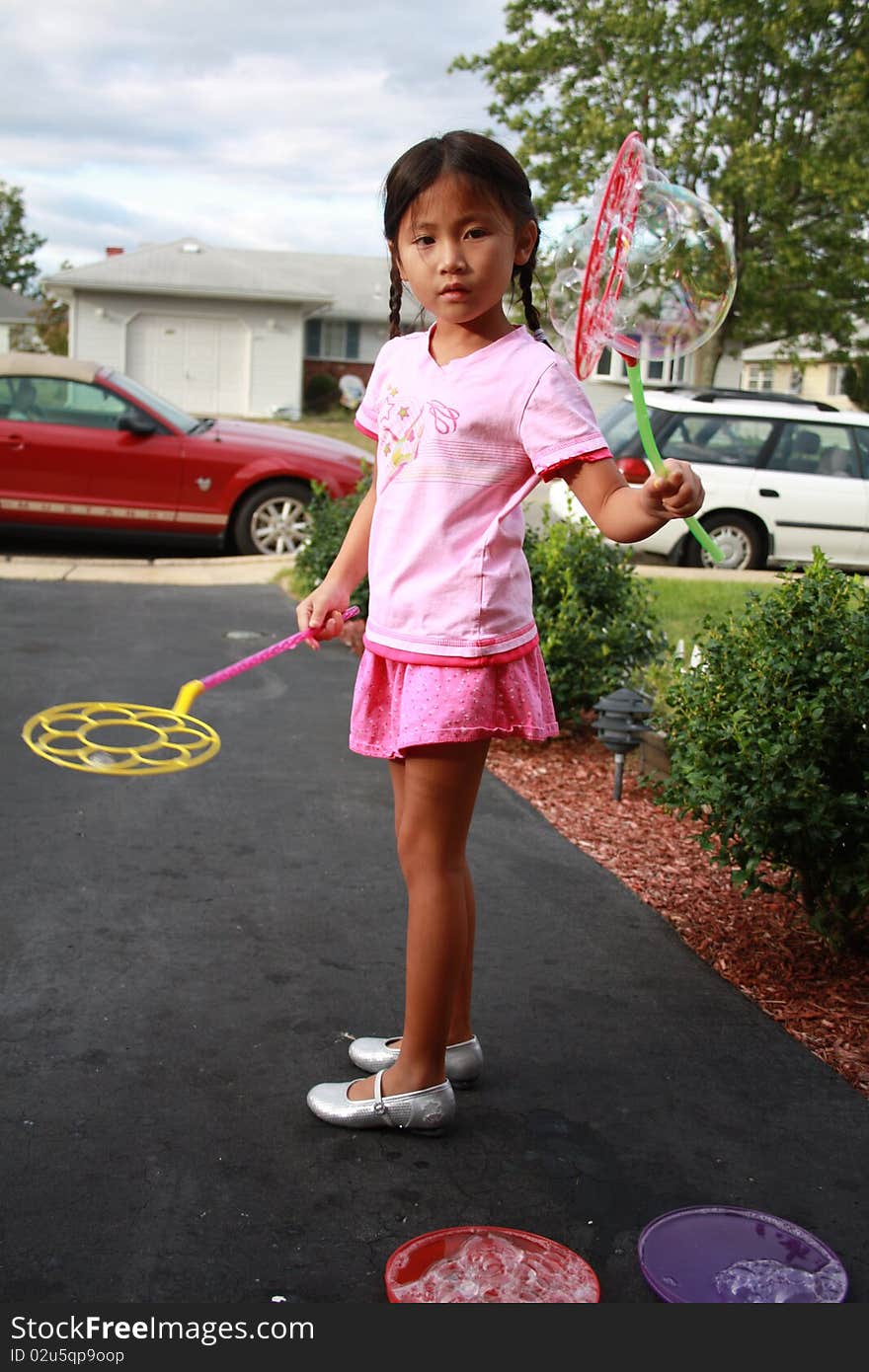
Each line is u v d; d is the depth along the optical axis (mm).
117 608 8664
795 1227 2297
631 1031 3096
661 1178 2480
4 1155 2461
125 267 34906
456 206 2279
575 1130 2645
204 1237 2246
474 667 2430
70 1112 2619
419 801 2508
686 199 2408
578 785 5242
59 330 39906
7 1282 2107
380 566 2521
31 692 6305
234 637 7902
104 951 3414
